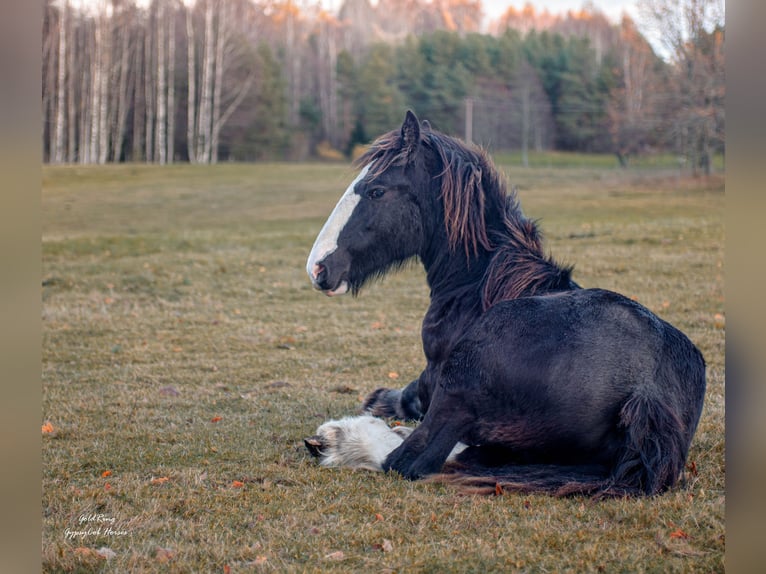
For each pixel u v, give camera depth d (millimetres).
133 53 52969
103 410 5086
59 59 46906
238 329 8164
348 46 73062
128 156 54219
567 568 2633
